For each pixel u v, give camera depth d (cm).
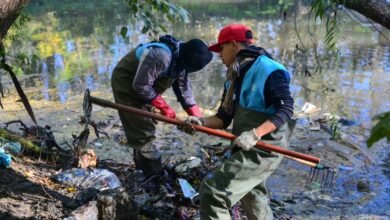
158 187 477
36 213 389
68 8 1736
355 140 635
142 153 484
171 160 562
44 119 688
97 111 725
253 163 344
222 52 360
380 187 515
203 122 383
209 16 1512
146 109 473
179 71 457
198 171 501
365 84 859
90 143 610
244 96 348
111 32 1290
